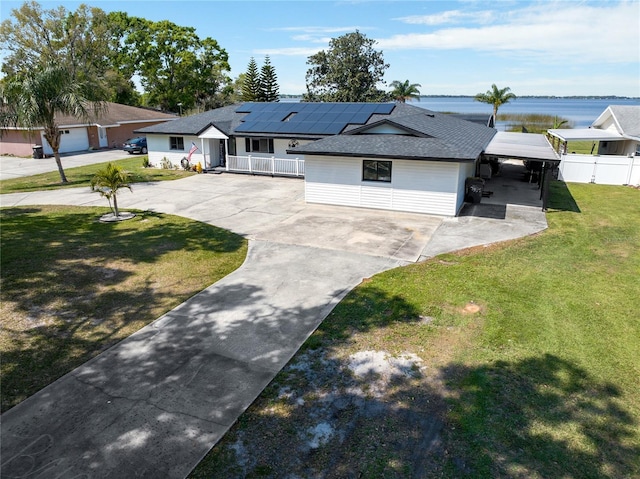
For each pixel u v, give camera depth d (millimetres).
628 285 10148
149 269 11273
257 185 22359
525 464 5098
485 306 9086
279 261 11836
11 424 5762
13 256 12008
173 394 6406
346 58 57281
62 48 46500
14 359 7246
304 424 5793
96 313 8891
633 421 5797
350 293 9789
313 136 22938
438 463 5121
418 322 8445
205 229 14797
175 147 27031
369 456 5238
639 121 26672
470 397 6266
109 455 5258
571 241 13414
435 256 12133
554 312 8820
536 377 6715
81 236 14000
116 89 52719
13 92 20891
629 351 7434
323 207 17797
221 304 9305
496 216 16391
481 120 33156
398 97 62188
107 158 32812
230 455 5277
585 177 24016
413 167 16234
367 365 7078
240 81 72312
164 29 53938
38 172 27062
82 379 6742
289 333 8117
